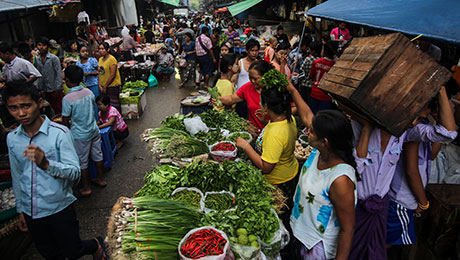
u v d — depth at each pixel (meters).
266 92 2.50
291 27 11.49
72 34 13.02
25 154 1.95
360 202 2.15
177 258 2.12
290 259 2.80
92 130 3.91
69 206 2.43
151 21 25.66
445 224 2.49
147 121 7.04
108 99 4.93
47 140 2.23
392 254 3.12
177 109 7.87
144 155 5.33
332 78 2.02
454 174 3.06
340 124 1.71
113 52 10.92
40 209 2.27
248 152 2.74
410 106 1.66
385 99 1.64
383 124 1.68
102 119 5.09
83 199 4.11
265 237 2.28
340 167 1.76
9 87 1.98
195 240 2.14
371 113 1.66
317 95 5.70
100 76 6.54
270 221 2.33
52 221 2.34
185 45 9.75
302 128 5.14
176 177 3.02
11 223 2.95
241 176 2.84
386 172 2.08
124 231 2.24
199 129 4.12
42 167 2.06
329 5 4.47
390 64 1.63
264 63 3.27
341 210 1.75
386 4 3.23
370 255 2.13
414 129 2.13
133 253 2.07
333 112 1.77
